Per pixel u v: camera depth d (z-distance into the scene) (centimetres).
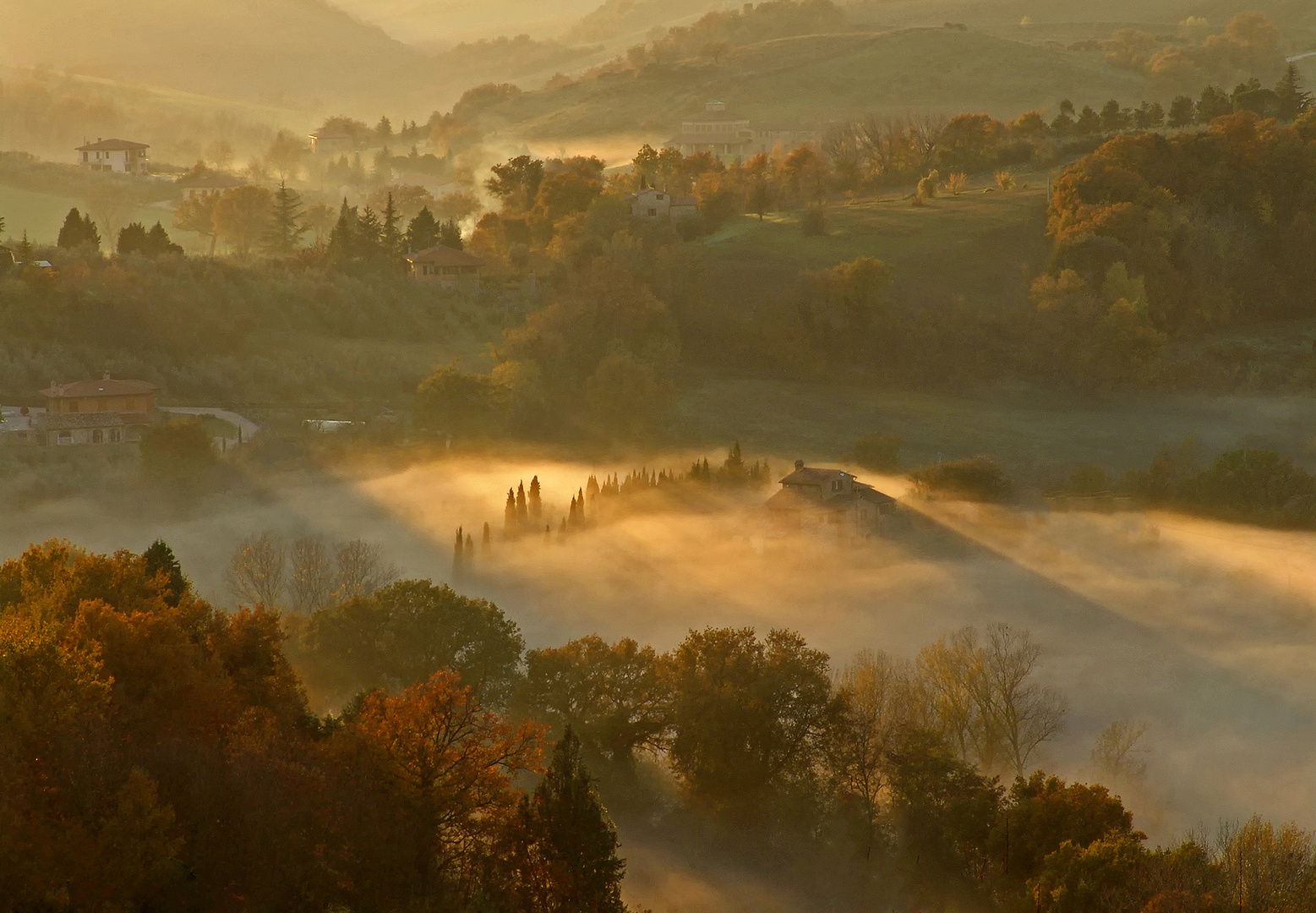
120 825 5906
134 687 7250
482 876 7000
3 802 5769
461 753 7275
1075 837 8531
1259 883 7062
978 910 9025
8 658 6525
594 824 7081
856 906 9150
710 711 10356
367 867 6400
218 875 6147
